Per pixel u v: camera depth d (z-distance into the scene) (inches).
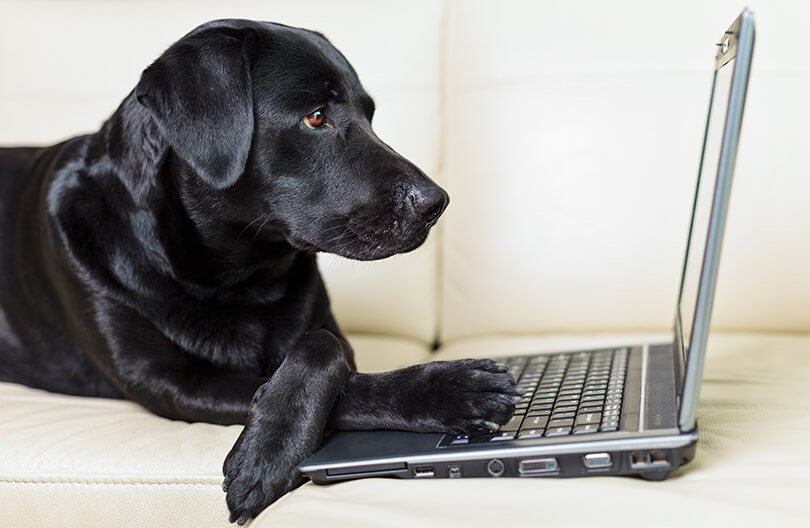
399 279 87.2
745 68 38.4
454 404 48.9
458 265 86.3
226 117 56.1
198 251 61.4
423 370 52.0
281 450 49.3
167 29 91.6
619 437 42.8
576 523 39.4
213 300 62.7
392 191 59.4
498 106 84.2
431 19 87.5
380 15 88.4
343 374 53.8
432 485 44.9
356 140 61.7
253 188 60.2
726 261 79.0
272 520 43.9
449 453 45.6
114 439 55.6
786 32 78.5
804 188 77.5
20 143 92.6
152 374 61.2
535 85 83.5
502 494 42.8
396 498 44.4
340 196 60.5
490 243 84.3
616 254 81.2
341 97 61.9
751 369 63.9
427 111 87.2
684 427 41.9
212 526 51.9
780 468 43.4
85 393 69.9
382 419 51.6
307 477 50.6
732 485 42.0
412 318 87.8
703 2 81.0
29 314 70.4
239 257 62.2
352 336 89.5
